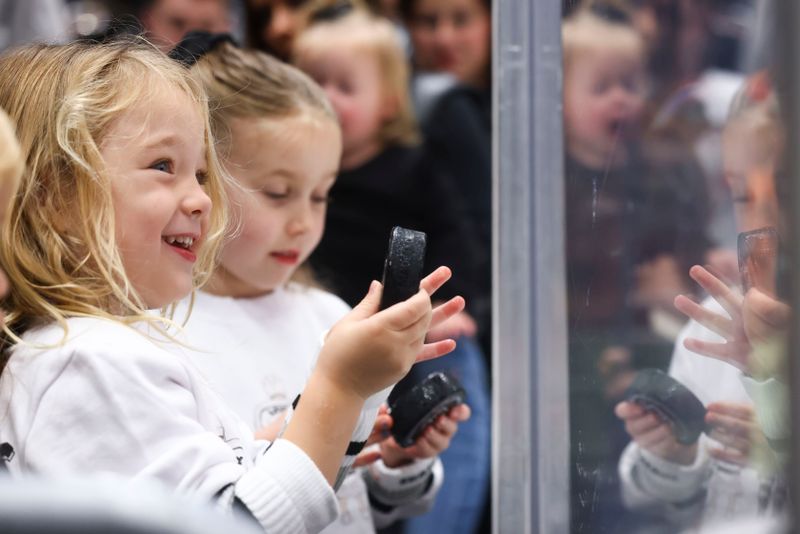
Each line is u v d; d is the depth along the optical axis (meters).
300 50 2.95
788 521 0.49
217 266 1.90
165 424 1.26
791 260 0.47
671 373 0.92
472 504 2.70
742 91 0.78
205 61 1.94
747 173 0.78
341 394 1.30
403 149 2.96
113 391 1.25
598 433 1.07
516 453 1.25
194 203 1.40
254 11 3.04
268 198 1.89
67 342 1.27
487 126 3.18
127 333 1.31
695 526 0.90
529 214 1.23
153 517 0.49
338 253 2.89
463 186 3.01
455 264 2.96
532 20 1.21
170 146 1.40
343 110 2.91
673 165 0.89
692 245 0.88
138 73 1.42
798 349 0.47
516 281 1.25
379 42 2.93
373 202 2.93
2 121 0.90
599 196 1.05
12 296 1.35
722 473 0.86
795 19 0.46
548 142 1.21
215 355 1.84
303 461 1.26
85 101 1.36
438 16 3.29
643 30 0.91
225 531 0.50
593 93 1.05
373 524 1.97
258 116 1.87
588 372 1.11
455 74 3.30
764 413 0.74
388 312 1.29
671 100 0.88
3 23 3.16
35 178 1.35
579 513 1.16
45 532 0.48
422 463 1.92
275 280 1.92
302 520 1.25
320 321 2.08
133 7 3.10
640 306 0.95
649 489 0.96
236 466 1.28
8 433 1.26
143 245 1.36
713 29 0.83
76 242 1.34
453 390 1.79
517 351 1.25
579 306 1.15
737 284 0.82
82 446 1.23
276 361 1.92
